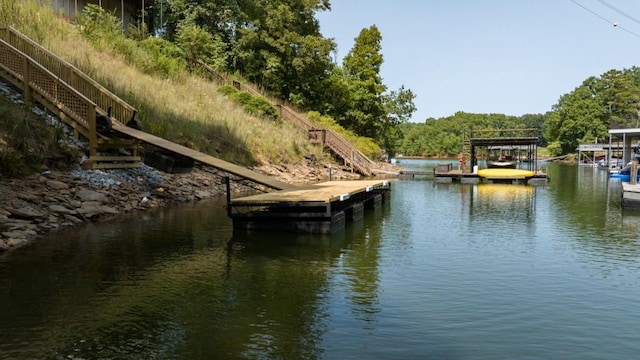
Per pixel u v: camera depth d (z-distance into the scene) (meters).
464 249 10.79
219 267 8.64
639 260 9.83
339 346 5.40
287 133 32.19
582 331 6.04
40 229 10.49
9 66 15.44
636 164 20.61
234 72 41.16
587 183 32.50
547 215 16.55
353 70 50.25
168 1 39.19
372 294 7.33
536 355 5.33
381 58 49.34
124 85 20.62
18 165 12.17
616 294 7.57
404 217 15.86
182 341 5.44
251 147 25.70
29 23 21.31
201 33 37.44
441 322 6.23
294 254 9.81
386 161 52.66
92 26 25.98
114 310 6.36
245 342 5.45
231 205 11.93
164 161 17.58
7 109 13.67
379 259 9.64
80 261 8.54
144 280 7.70
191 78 30.94
